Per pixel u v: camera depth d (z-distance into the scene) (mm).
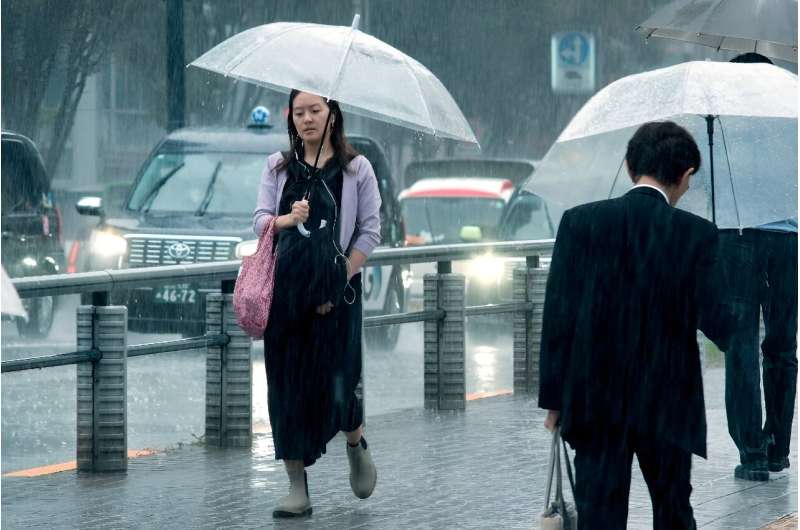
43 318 31688
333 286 12453
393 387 24609
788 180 13719
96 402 15055
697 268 9453
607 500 9484
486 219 44656
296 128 12781
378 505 13516
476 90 76750
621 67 78938
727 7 13977
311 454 12766
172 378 24703
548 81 77438
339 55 12242
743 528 12555
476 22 74688
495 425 18594
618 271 9453
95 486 14398
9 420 20047
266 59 12336
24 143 32188
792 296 14617
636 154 9688
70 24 52844
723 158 13742
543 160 13141
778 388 15039
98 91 78188
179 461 15781
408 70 12406
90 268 29422
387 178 32688
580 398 9461
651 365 9406
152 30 57438
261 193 12766
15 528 12477
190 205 30062
